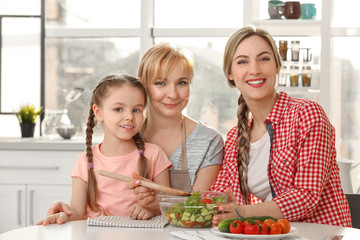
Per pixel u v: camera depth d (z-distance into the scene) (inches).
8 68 188.7
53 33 186.5
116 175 76.7
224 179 86.1
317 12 173.9
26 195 158.1
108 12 185.9
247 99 83.4
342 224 80.5
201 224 69.5
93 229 69.5
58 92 187.9
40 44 187.8
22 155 158.2
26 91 188.7
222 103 181.5
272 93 82.9
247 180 83.3
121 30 182.4
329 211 80.5
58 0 186.4
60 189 157.5
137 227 70.6
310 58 168.9
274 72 82.1
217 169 90.0
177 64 87.3
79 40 186.5
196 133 91.2
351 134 178.4
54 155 157.4
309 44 175.9
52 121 172.1
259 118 84.6
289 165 78.0
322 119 77.8
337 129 179.0
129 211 75.3
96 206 83.4
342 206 82.0
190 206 69.4
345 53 177.3
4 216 158.9
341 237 63.9
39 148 156.9
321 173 76.0
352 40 176.7
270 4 163.9
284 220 63.7
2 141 159.3
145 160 85.0
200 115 182.4
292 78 161.5
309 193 74.9
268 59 81.6
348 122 178.2
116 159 84.5
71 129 171.0
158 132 92.0
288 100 82.4
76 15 186.4
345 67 177.6
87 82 186.9
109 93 83.6
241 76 81.4
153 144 88.2
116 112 83.1
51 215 74.8
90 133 86.7
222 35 177.5
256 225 62.7
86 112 185.2
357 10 176.6
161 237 64.5
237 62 82.0
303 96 165.9
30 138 175.2
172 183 89.4
